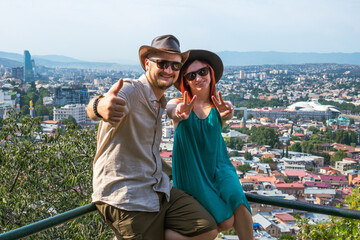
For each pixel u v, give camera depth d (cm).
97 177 274
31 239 797
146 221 272
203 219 285
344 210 313
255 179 9662
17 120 1081
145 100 271
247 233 314
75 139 1127
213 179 326
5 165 1040
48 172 1060
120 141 267
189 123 318
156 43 283
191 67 330
